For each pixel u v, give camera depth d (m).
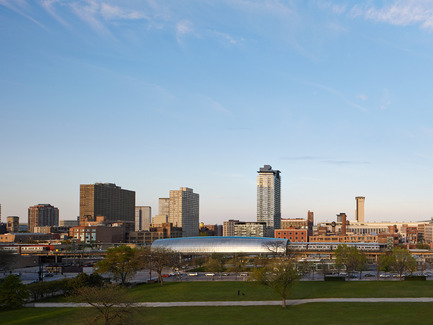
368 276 181.00
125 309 92.38
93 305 92.31
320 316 100.38
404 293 131.25
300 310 107.94
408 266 166.50
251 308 111.44
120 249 167.75
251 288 144.62
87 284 135.88
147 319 95.69
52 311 110.56
